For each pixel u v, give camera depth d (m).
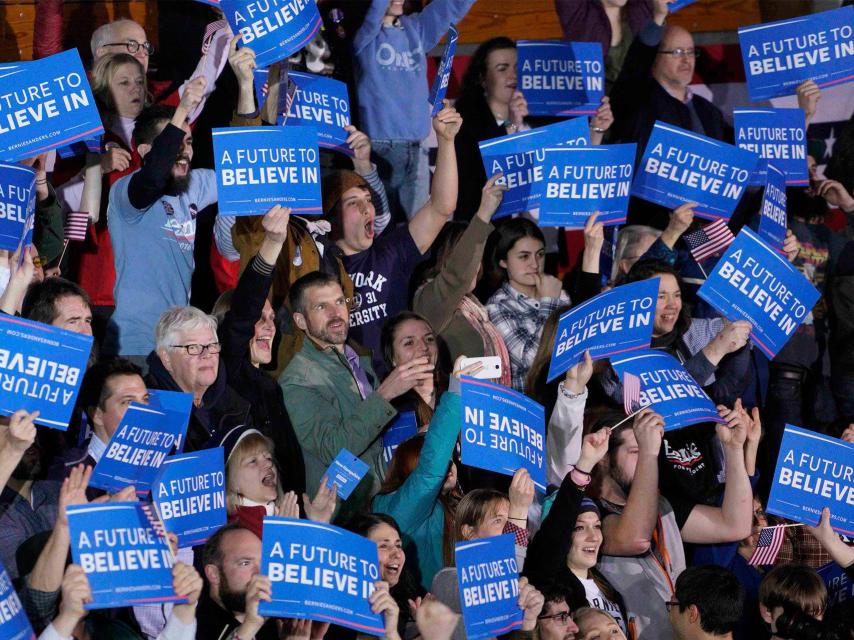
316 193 20.03
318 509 17.42
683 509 20.84
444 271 22.12
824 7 30.33
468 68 26.50
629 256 24.42
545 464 18.31
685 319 23.56
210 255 23.30
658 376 20.25
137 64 22.44
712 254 24.30
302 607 15.21
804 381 26.12
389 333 20.78
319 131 23.11
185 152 21.34
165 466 16.47
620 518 19.52
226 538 16.06
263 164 19.86
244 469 17.94
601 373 21.31
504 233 23.38
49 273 20.47
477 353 22.45
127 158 21.80
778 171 25.84
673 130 23.56
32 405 15.95
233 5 21.33
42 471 16.75
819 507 20.06
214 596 16.06
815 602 19.34
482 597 16.14
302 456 19.67
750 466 21.08
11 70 18.75
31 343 15.95
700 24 30.05
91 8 25.66
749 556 21.55
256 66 21.42
